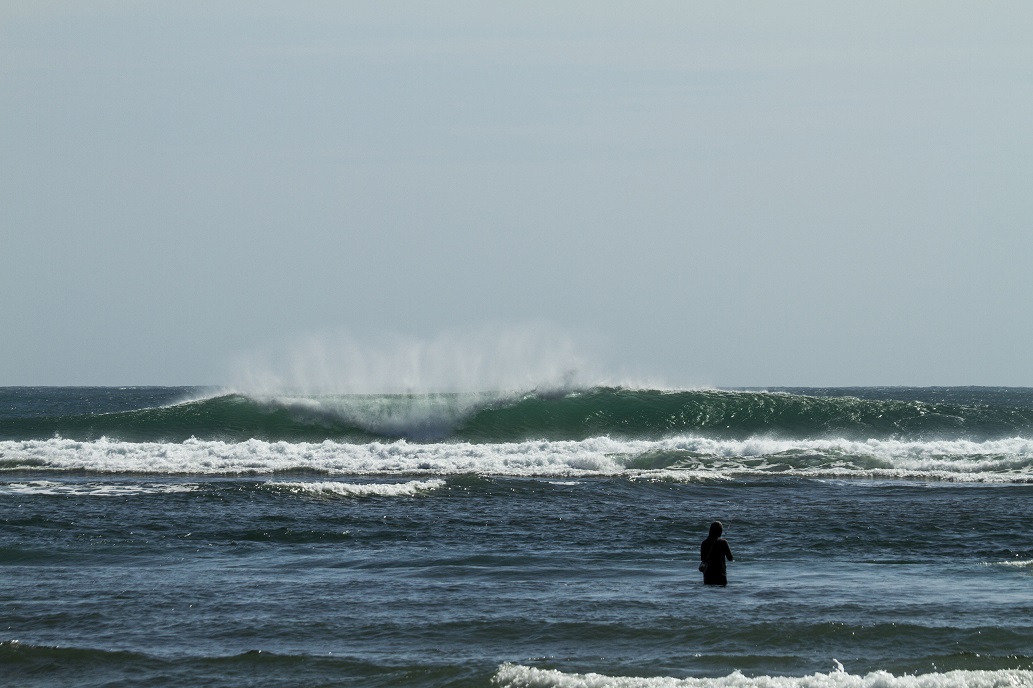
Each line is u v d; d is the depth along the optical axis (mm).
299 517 65250
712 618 39656
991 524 64188
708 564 46750
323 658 34375
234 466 93500
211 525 62094
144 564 51500
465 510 69188
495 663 33781
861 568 51156
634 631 37812
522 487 78812
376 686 31719
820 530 62469
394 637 37281
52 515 64125
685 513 69062
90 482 81812
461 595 44094
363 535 60094
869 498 76062
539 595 44125
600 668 33562
